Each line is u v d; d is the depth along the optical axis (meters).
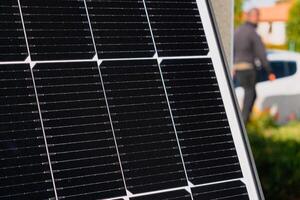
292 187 3.39
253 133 3.43
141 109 1.40
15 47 1.33
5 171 1.28
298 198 3.39
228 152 1.43
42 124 1.32
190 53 1.47
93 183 1.32
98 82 1.38
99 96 1.37
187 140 1.41
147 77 1.42
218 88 1.47
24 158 1.30
